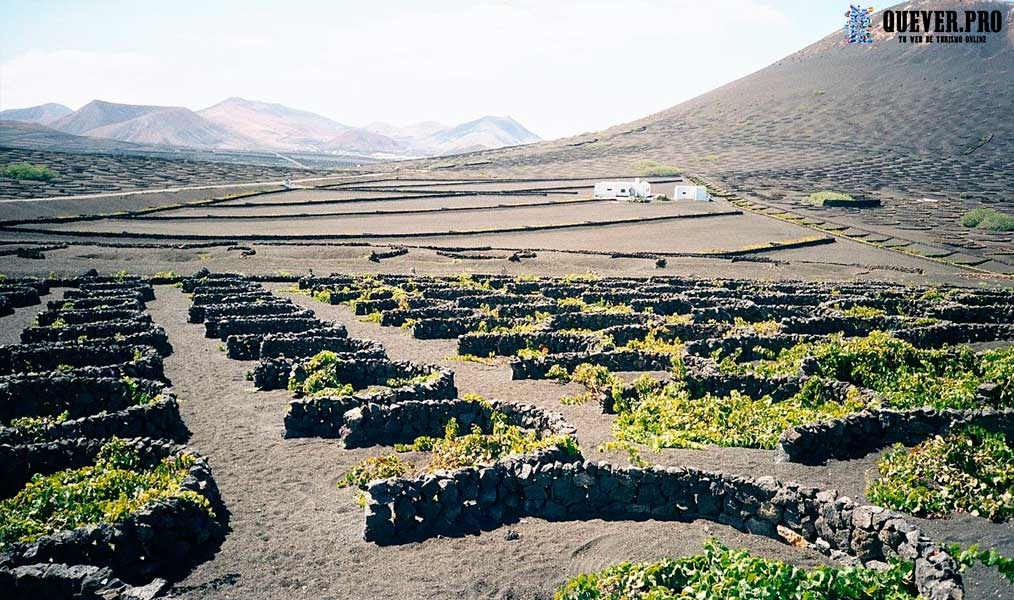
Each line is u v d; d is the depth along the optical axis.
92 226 102.69
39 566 16.11
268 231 105.94
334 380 33.22
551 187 186.88
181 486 20.34
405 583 17.58
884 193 177.25
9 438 24.16
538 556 18.86
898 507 21.39
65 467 23.41
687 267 86.75
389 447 26.94
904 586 16.45
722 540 19.73
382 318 51.25
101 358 37.00
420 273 78.44
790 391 32.75
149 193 133.38
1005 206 154.00
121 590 15.80
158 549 18.27
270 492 22.73
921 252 100.19
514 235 110.38
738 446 26.50
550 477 21.38
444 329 47.81
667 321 48.12
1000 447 23.56
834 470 24.34
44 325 47.16
